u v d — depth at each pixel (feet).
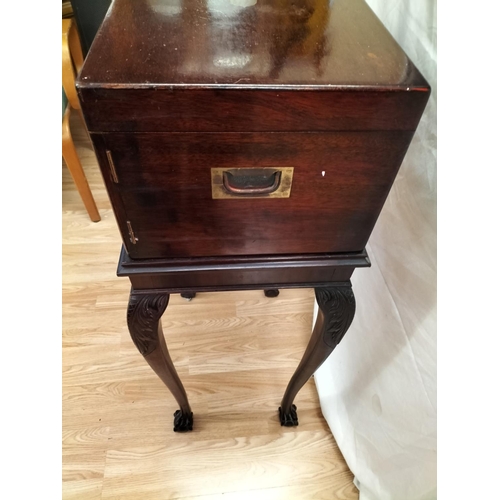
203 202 1.56
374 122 1.37
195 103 1.27
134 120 1.30
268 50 1.45
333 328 2.12
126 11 1.67
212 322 3.76
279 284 1.95
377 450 2.47
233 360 3.50
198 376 3.38
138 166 1.42
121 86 1.22
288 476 2.87
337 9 1.77
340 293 1.98
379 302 2.39
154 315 1.98
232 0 1.79
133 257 1.76
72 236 4.41
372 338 2.52
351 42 1.54
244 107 1.30
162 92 1.24
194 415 3.15
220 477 2.85
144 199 1.53
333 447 3.02
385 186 1.58
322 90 1.28
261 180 1.62
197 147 1.39
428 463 1.96
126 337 3.61
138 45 1.44
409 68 1.40
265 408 3.22
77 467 2.88
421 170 1.83
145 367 3.42
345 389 2.91
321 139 1.41
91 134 1.33
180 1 1.76
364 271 2.58
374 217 1.69
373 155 1.47
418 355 2.00
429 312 1.88
